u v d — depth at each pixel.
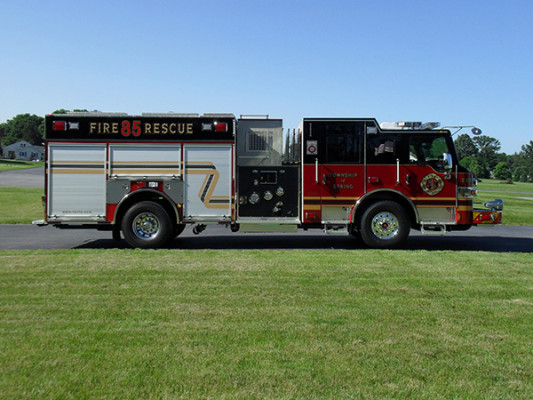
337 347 4.07
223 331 4.42
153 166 9.69
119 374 3.52
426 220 9.79
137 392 3.26
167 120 9.69
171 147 9.70
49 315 4.86
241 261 7.65
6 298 5.46
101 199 9.64
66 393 3.24
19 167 73.50
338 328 4.54
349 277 6.58
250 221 9.80
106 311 4.99
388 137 9.79
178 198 9.69
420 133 9.78
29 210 19.00
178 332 4.38
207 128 9.70
